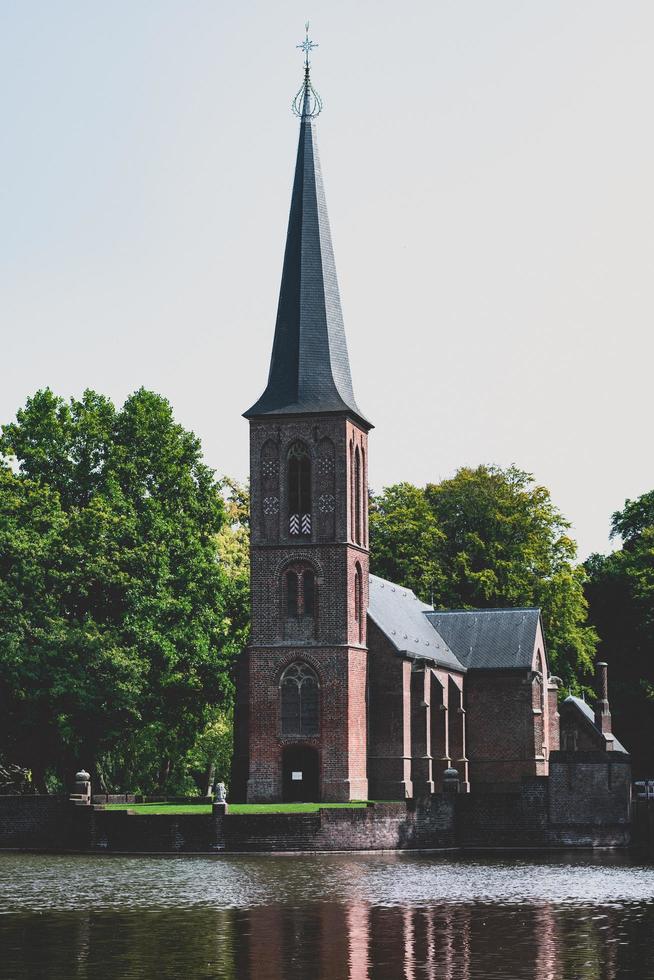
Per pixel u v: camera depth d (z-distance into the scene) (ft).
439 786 315.58
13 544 284.82
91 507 296.71
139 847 239.30
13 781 303.27
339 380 297.94
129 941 140.56
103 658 279.69
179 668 301.43
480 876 199.21
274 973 125.29
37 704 281.33
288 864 217.77
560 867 216.33
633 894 176.45
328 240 306.35
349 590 289.94
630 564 450.30
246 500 404.98
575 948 136.56
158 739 338.13
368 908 162.91
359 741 289.94
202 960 130.82
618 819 259.60
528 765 336.08
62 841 245.04
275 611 290.97
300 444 294.25
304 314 299.38
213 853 236.43
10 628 281.54
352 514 295.28
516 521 423.64
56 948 136.67
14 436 314.14
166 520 308.81
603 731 365.81
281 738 287.28
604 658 447.01
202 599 306.55
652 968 127.03
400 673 300.40
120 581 289.94
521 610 353.72
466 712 341.00
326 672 286.87
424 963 129.59
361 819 243.19
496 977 123.65
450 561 420.77
